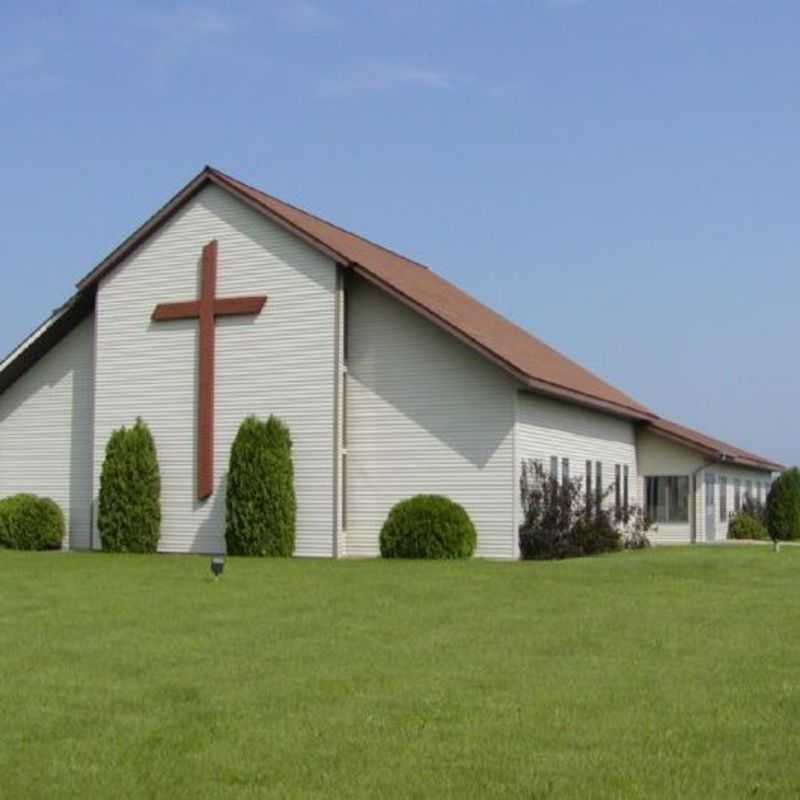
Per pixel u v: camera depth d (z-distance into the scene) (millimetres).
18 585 20594
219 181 30953
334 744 9000
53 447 34406
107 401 32281
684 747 8922
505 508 28641
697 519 39375
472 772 8219
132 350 32031
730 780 8039
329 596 18734
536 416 30156
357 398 30031
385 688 11148
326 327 29844
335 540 29422
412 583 20844
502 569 23906
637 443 39906
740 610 17047
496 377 28906
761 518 46000
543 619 16000
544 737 9219
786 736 9289
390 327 29906
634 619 16016
